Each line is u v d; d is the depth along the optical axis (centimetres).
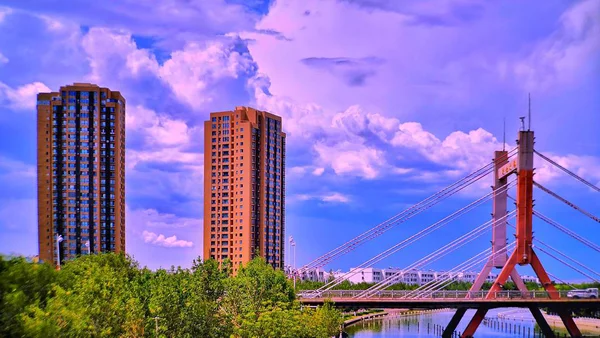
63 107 19238
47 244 18800
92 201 18950
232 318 8400
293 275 15650
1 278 4403
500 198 13875
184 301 7131
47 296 5191
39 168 19138
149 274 9244
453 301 12638
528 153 13262
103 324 5912
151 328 6769
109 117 19300
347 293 13425
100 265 9719
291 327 8681
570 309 13250
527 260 13050
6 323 4075
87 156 19100
